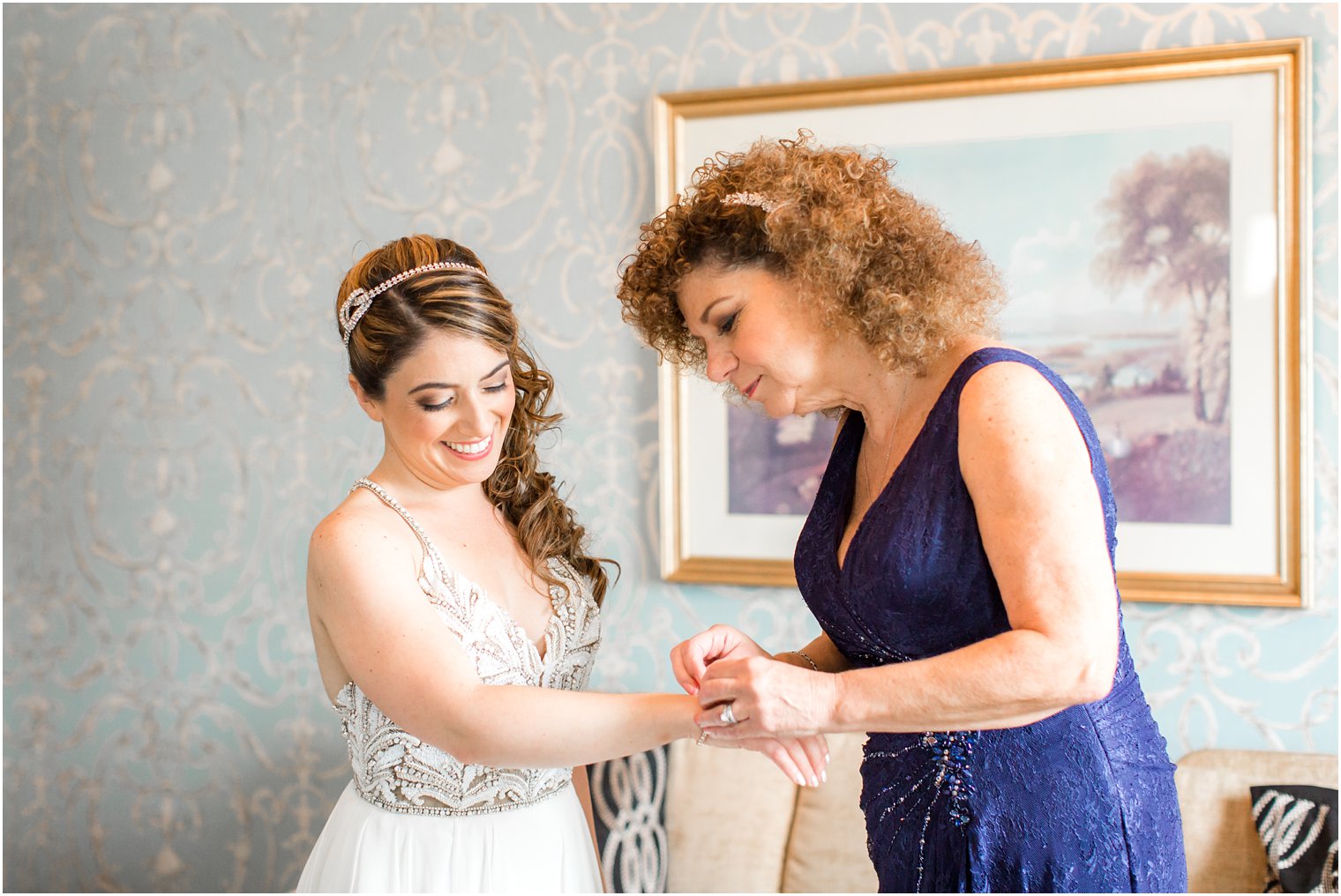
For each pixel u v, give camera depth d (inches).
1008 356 47.8
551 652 60.4
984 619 48.4
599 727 52.7
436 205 104.4
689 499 98.6
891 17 93.1
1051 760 48.3
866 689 45.5
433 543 57.9
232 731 111.7
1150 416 87.7
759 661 47.4
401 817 58.4
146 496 113.5
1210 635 88.0
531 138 101.8
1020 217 89.6
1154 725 52.5
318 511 108.5
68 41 114.3
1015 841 48.4
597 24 99.9
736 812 89.6
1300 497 84.5
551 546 63.3
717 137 96.0
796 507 96.2
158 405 112.8
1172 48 86.7
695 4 97.6
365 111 106.1
